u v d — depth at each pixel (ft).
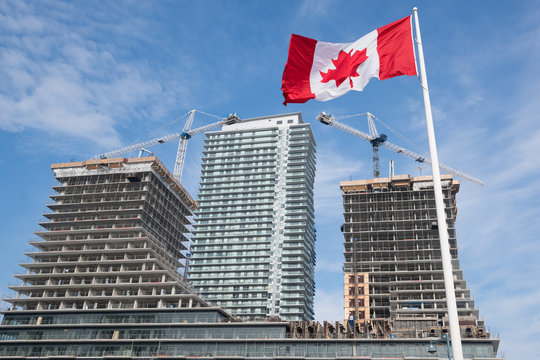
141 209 539.70
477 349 392.27
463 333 410.11
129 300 485.15
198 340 428.56
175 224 611.88
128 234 530.27
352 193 608.60
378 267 542.98
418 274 527.81
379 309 513.86
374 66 102.73
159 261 497.46
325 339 410.31
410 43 99.14
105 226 543.80
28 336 465.47
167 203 599.98
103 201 554.46
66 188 584.81
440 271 515.09
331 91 106.93
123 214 549.13
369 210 591.78
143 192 559.38
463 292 495.82
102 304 489.67
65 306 492.54
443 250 72.64
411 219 571.28
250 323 433.89
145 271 487.61
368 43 105.70
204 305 495.82
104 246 526.98
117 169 580.30
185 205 640.99
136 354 435.12
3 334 470.80
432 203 576.20
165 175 593.83
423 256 542.57
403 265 541.34
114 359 431.02
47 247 538.06
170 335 441.27
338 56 108.68
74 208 567.18
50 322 473.26
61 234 539.29
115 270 507.71
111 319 465.06
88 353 444.96
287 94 108.99
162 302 479.41
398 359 393.09
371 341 404.57
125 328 453.17
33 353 453.17
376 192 597.93
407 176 597.52
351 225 583.99
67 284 497.05
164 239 574.15
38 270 522.88
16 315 483.10
